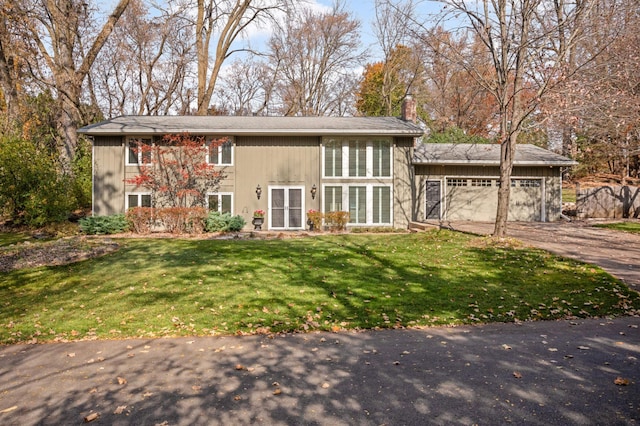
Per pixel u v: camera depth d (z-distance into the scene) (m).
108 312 8.26
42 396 4.86
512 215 23.34
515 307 8.54
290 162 21.12
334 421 4.21
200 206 20.73
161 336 7.08
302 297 9.13
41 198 19.34
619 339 6.66
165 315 8.05
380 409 4.45
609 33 15.66
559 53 14.89
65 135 24.00
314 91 41.91
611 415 4.24
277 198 21.11
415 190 23.09
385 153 21.30
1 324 7.69
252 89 45.03
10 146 19.80
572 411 4.33
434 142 29.36
